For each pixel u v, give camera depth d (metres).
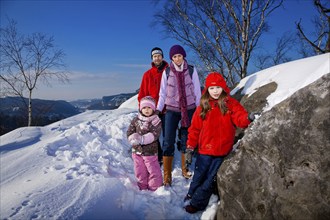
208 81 3.04
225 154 2.96
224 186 2.66
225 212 2.63
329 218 2.11
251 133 2.64
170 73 3.98
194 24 9.71
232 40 9.45
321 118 2.25
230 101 3.03
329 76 2.32
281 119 2.48
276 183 2.36
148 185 3.46
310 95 2.36
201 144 3.05
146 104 3.54
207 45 10.19
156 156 3.54
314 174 2.21
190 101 3.95
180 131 4.21
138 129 3.57
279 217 2.29
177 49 3.89
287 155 2.35
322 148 2.20
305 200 2.20
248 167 2.57
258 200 2.43
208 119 3.01
